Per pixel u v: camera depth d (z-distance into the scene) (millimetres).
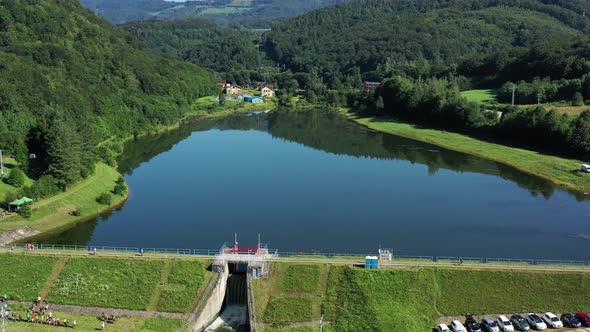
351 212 156875
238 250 109375
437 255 125812
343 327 88438
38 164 163625
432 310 92188
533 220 149375
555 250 128500
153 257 104812
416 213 155750
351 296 93750
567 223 147000
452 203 164500
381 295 93688
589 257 123750
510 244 132500
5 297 95750
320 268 99875
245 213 155875
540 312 92125
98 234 137375
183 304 94562
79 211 145875
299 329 89000
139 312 93562
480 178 191500
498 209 158625
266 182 188625
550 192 174250
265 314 92062
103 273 100750
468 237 137250
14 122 173250
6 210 137125
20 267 102500
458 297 94312
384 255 105000
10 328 85625
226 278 102938
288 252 122500
